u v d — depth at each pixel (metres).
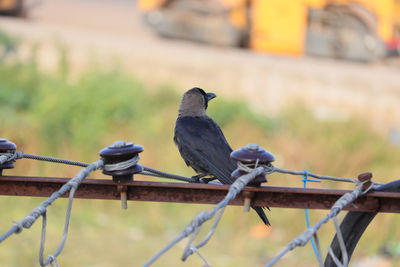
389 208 3.59
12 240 12.15
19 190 3.78
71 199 3.40
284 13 35.72
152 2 36.53
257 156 3.54
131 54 30.67
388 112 25.89
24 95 18.69
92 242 12.54
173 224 13.93
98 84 18.75
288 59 34.88
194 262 12.31
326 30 36.03
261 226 13.90
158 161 15.65
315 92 28.20
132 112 17.89
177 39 36.38
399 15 36.25
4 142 3.89
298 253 12.92
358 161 16.89
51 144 15.52
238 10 35.78
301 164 16.55
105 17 49.50
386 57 36.56
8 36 25.77
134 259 12.10
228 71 29.75
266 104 24.41
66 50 24.53
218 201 3.70
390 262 12.68
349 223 3.75
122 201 3.71
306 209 3.69
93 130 16.00
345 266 3.22
